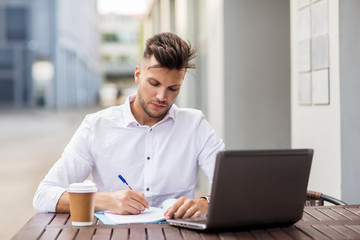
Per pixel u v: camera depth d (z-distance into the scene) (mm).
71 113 28922
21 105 37750
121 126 2398
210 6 5559
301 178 1782
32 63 37656
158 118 2428
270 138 4949
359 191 3018
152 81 2143
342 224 1855
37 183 6570
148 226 1815
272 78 4941
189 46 2162
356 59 3004
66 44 41344
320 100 3186
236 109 4910
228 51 4898
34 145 11141
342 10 2984
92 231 1743
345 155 3002
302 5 3414
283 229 1787
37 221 1902
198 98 7289
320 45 3180
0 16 36844
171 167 2414
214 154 2471
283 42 4941
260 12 4922
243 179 1673
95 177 2447
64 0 40250
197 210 1931
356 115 3006
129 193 2012
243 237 1671
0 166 8031
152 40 2162
